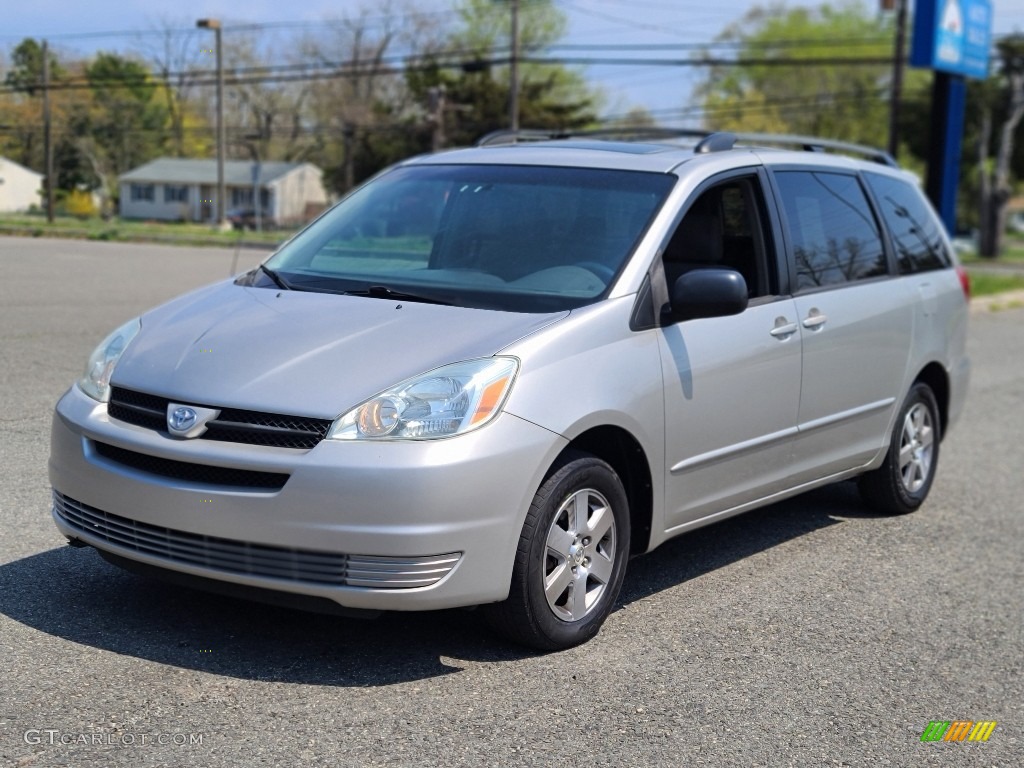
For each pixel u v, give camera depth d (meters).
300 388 3.77
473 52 45.41
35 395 7.23
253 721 3.45
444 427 3.72
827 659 4.34
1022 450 8.62
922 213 6.87
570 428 3.99
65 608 4.21
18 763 3.10
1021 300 22.66
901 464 6.38
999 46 59.12
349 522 3.60
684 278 4.45
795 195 5.57
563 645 4.17
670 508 4.63
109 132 34.50
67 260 16.38
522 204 4.93
